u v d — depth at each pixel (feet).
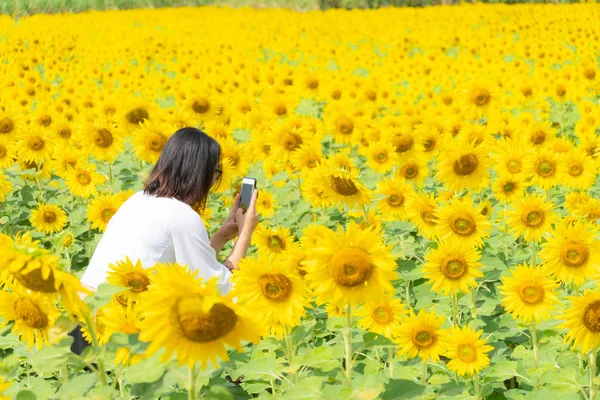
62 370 8.70
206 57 55.26
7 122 19.94
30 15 108.17
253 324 4.82
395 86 40.37
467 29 73.05
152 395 5.51
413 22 85.30
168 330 4.73
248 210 10.61
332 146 24.85
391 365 9.03
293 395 6.14
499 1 110.93
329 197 10.90
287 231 11.80
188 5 124.98
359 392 5.63
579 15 82.79
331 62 48.34
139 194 10.05
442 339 8.71
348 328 6.70
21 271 4.99
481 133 19.74
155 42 66.49
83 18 95.30
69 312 5.48
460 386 8.77
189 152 9.93
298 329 8.28
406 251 12.38
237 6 123.75
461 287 9.95
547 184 16.70
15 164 19.42
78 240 16.63
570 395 7.88
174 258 9.50
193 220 9.47
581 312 6.88
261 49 66.33
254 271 6.74
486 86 24.79
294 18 92.38
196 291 4.76
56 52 61.52
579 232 9.82
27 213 18.70
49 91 38.58
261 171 19.19
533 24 78.95
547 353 9.57
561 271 9.84
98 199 14.99
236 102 25.81
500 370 9.19
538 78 37.50
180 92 32.53
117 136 18.28
